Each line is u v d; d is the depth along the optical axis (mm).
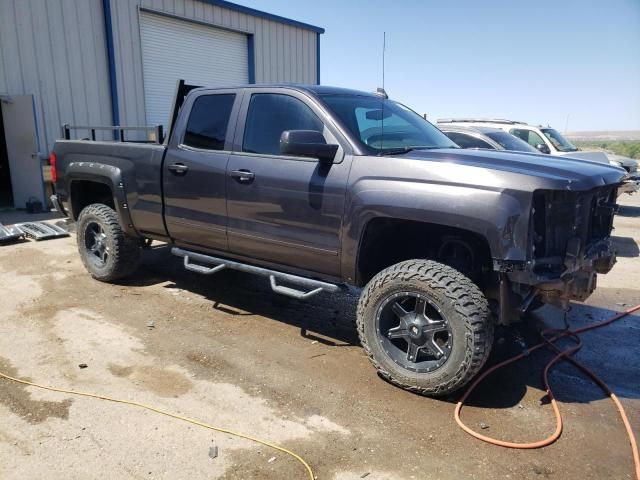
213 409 3355
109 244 5617
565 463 2887
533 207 3223
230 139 4520
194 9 14086
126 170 5281
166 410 3326
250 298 5492
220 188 4504
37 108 11273
